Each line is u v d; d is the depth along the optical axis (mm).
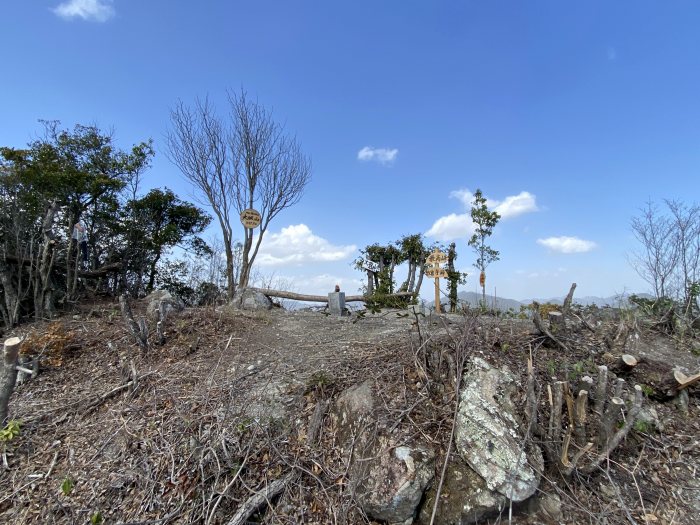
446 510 2746
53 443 3703
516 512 2746
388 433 3180
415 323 4523
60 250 9773
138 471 3232
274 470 3176
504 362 4020
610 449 2965
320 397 3871
